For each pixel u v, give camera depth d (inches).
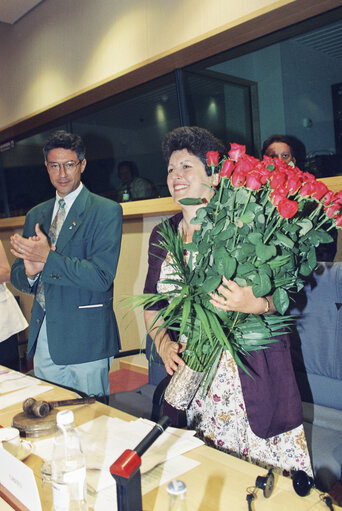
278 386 53.3
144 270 156.3
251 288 44.2
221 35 104.2
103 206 81.5
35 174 190.1
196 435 58.0
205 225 45.6
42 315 82.8
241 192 43.3
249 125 119.0
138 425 49.9
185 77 125.4
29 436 48.4
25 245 74.4
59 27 155.6
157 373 94.1
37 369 84.0
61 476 33.2
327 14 94.1
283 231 43.4
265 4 95.7
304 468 54.6
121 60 134.6
